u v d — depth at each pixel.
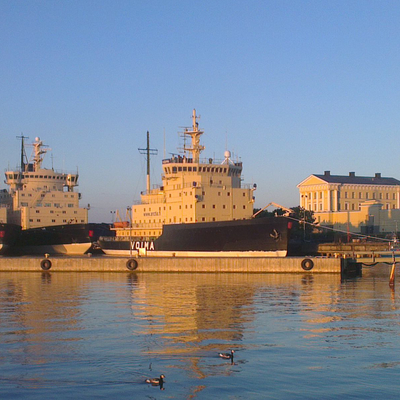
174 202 92.88
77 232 106.31
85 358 32.19
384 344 35.12
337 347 34.44
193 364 31.03
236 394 26.67
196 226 84.62
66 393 26.78
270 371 29.80
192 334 37.81
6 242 102.50
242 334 37.78
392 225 150.88
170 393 26.80
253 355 32.69
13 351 33.72
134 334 37.94
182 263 77.56
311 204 189.00
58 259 81.75
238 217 90.75
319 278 69.44
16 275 76.69
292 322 41.53
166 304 49.62
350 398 26.20
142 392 26.94
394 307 47.84
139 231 99.62
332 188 183.38
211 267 76.62
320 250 106.25
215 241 83.12
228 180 94.56
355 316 43.88
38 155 127.12
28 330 39.31
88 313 45.56
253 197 92.38
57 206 120.94
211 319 42.75
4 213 116.88
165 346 34.72
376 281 67.06
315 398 26.22
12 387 27.55
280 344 35.09
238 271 75.81
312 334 37.75
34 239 109.56
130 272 79.00
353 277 72.62
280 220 78.44
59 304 50.16
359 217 156.12
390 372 29.66
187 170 93.81
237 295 54.69
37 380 28.55
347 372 29.62
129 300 52.12
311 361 31.53
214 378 28.77
